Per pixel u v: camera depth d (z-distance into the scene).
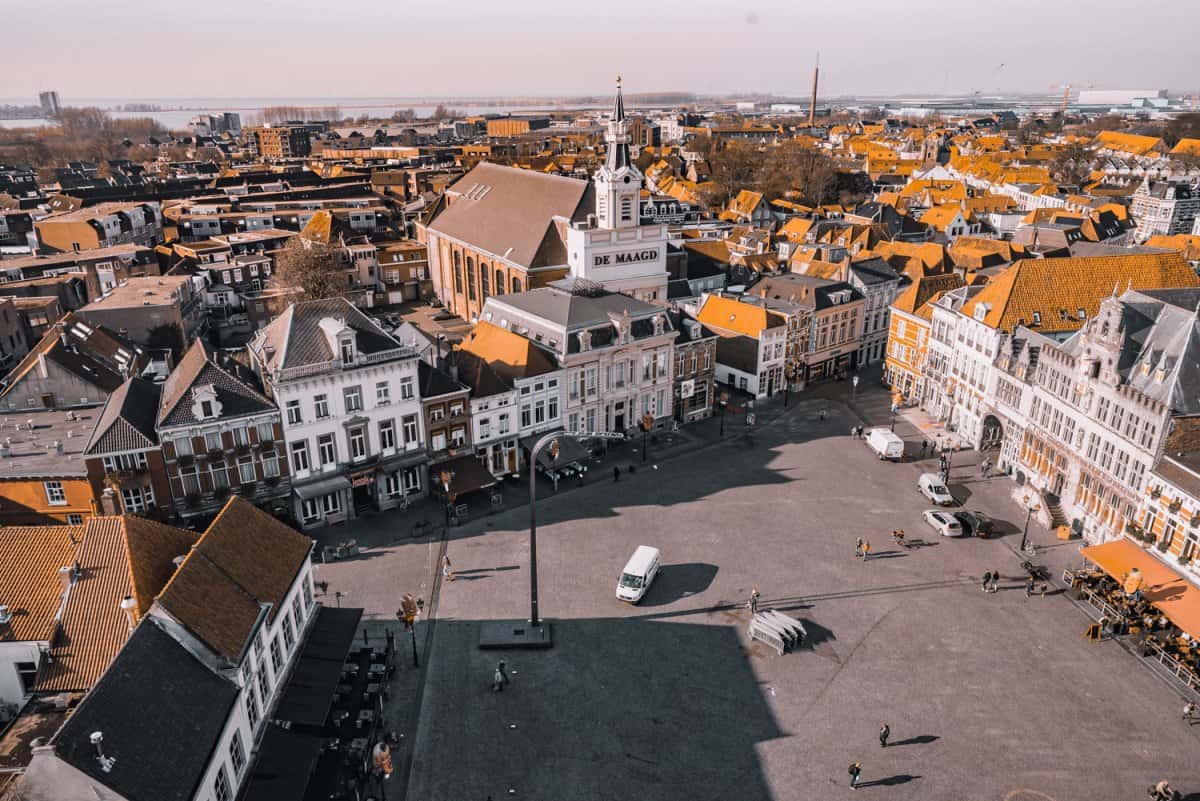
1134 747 49.50
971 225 190.38
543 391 86.25
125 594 45.44
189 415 66.88
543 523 76.06
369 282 159.38
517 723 51.38
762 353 107.38
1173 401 64.19
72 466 66.00
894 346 112.56
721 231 181.75
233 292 142.88
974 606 63.62
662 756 48.81
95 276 121.94
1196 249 143.88
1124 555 64.38
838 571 68.25
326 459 74.00
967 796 45.94
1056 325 91.38
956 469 89.00
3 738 41.12
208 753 37.69
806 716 52.06
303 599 53.22
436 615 62.06
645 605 63.44
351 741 49.22
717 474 86.75
